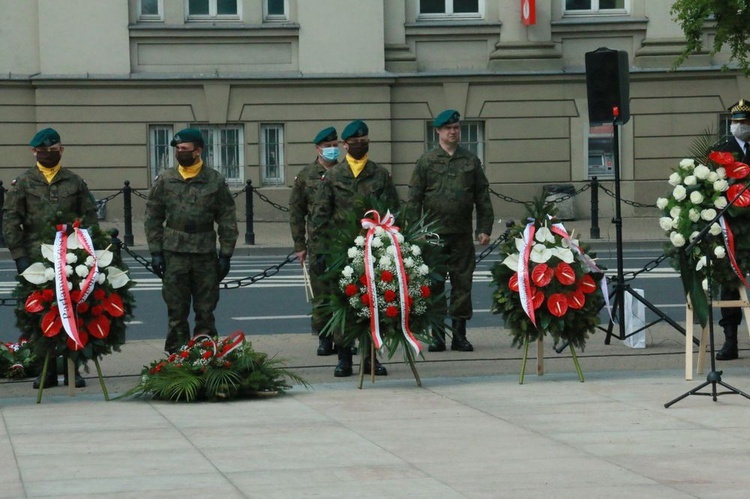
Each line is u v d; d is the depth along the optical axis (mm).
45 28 29422
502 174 31125
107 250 9359
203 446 7285
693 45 23391
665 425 7750
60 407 8867
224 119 30062
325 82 30172
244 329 13820
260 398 9102
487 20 30891
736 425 7711
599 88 12422
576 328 9711
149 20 29969
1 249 24688
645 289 17078
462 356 11367
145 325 14141
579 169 31203
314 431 7719
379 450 7109
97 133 29734
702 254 9953
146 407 8781
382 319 9508
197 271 10609
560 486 6191
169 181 10555
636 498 5941
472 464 6715
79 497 6043
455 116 11828
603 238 26125
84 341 9164
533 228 9734
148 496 6062
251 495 6078
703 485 6176
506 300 9750
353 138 11133
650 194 31234
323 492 6121
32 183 10375
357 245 9672
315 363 11109
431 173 11812
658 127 31172
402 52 30734
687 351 9609
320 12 30141
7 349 10375
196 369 9070
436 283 10031
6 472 6617
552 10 31031
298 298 16844
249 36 30000
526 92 31000
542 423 7891
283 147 30453
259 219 30234
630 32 31094
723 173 9984
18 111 29578
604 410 8320
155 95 29844
